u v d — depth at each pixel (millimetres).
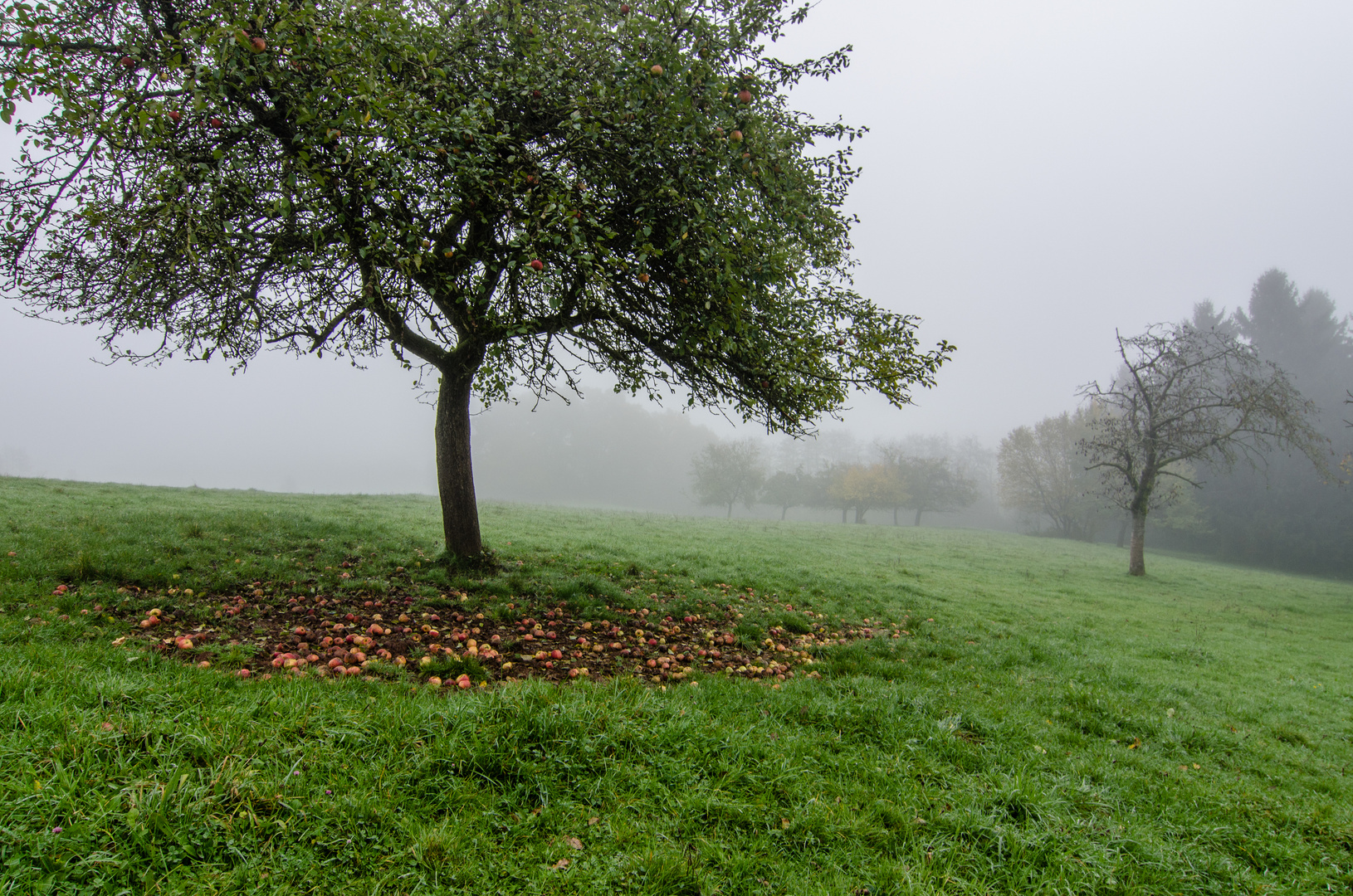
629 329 10164
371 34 6363
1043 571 26938
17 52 6176
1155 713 7934
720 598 12156
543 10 8734
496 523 20031
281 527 12773
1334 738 8180
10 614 6363
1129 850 4199
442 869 3184
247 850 3053
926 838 4047
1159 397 29578
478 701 4711
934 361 10422
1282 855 4500
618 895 3230
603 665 7371
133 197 6750
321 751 3863
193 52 5965
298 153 6590
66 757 3326
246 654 6008
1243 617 19547
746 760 4680
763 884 3463
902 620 12680
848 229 10531
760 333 9453
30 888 2586
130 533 10352
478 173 7086
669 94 7277
